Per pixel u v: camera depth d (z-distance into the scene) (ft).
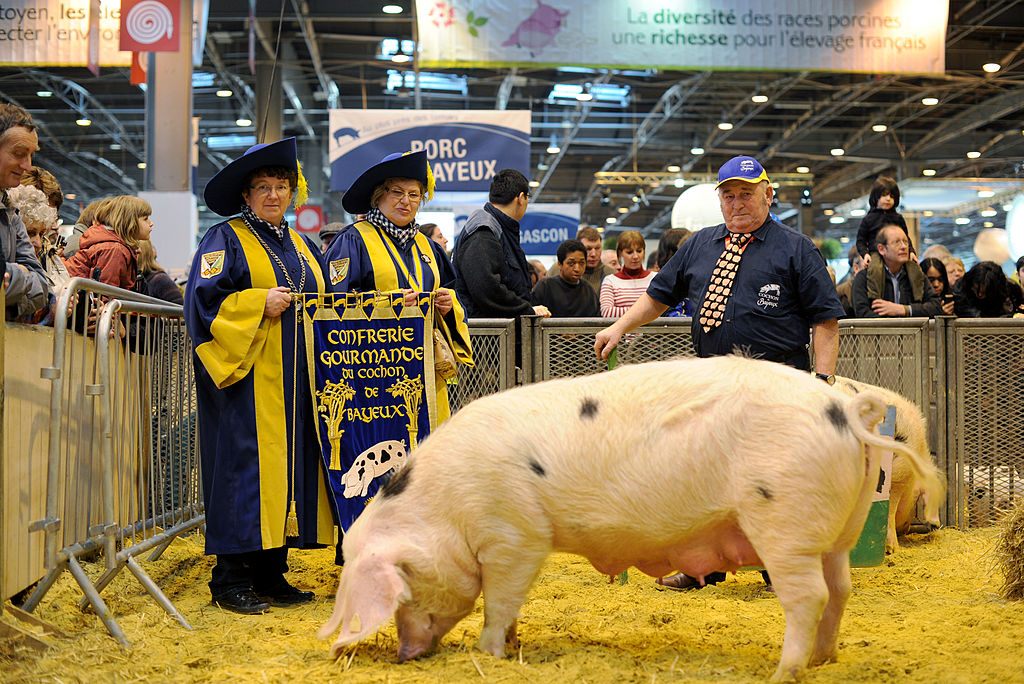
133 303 16.58
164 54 44.27
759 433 11.21
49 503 14.01
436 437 12.47
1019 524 16.44
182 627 14.53
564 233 44.27
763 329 15.94
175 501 19.47
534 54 40.91
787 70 41.39
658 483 11.43
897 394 21.71
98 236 20.29
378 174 16.94
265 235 16.30
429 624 12.36
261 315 15.43
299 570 19.34
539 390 12.37
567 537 11.94
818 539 11.05
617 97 73.67
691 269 16.78
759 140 85.51
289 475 15.79
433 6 40.73
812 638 11.21
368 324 16.12
